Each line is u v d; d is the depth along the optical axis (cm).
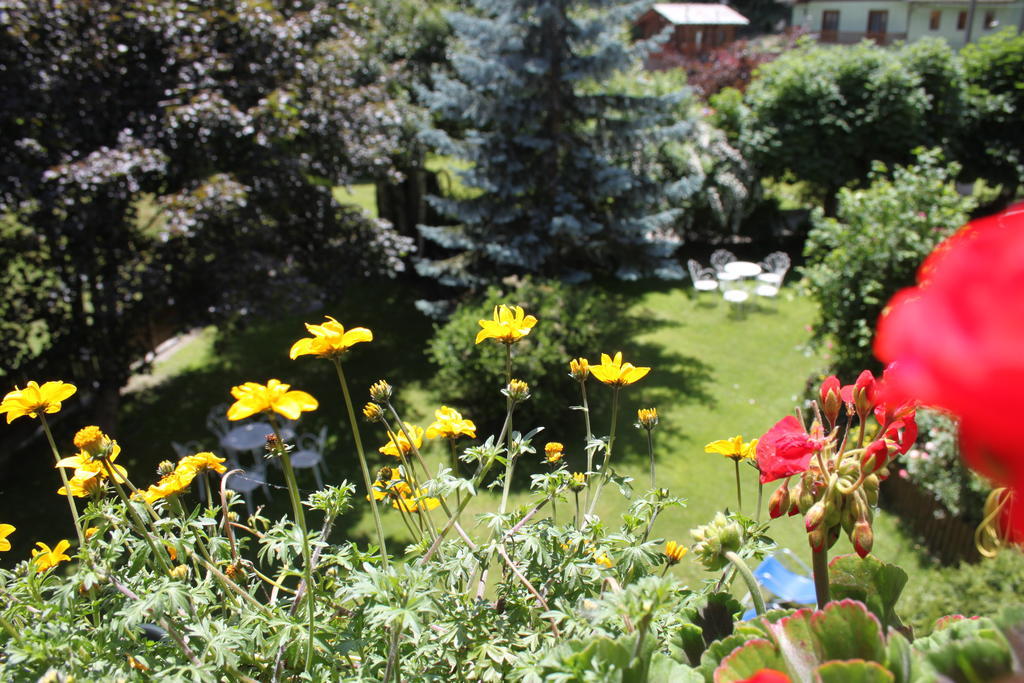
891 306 49
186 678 110
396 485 148
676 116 1109
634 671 87
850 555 107
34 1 555
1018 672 74
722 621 109
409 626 107
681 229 1262
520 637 129
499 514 131
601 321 811
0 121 548
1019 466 39
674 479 597
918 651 83
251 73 669
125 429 726
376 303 1050
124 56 632
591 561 135
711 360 852
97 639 116
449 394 729
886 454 92
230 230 643
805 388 723
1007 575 309
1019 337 38
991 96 1226
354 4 862
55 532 560
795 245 1281
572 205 811
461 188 1230
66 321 647
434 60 1152
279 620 115
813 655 83
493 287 728
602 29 795
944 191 630
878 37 2788
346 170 759
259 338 939
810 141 1188
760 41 2233
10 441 678
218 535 150
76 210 549
